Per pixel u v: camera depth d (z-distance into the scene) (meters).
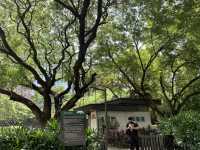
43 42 25.92
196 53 28.83
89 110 31.00
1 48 22.61
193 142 14.19
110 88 32.81
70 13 24.75
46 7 24.34
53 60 26.05
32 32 25.52
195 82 32.38
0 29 22.08
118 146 24.77
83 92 23.80
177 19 26.33
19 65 23.22
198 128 14.45
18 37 25.36
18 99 23.33
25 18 24.67
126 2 25.33
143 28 27.95
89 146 10.19
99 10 22.23
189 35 27.39
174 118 16.11
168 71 32.06
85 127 10.08
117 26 28.02
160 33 27.00
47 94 23.33
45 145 9.82
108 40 28.73
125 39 28.69
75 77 22.61
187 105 33.50
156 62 30.72
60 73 26.25
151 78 31.73
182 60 30.50
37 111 23.27
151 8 26.22
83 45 22.03
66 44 24.67
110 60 28.97
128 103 31.27
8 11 24.42
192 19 26.17
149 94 31.03
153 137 16.27
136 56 30.14
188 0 25.89
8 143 9.67
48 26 25.48
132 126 18.98
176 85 33.47
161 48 28.61
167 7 26.41
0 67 23.30
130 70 30.14
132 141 18.78
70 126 9.94
